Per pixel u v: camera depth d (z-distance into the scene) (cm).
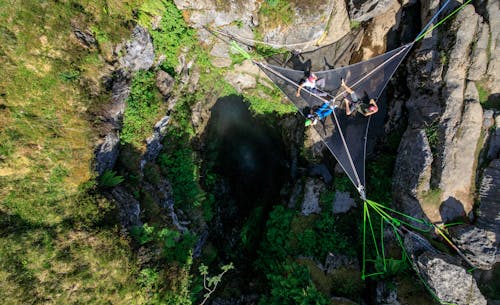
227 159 1360
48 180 802
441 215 910
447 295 840
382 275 979
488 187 875
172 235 922
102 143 855
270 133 1332
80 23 813
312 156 1220
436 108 947
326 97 936
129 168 957
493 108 907
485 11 894
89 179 827
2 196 778
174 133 1104
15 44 752
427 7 988
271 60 1121
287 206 1239
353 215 1138
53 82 786
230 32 1068
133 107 941
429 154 922
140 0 907
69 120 810
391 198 1037
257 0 989
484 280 917
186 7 991
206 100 1206
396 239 983
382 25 1081
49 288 764
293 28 1046
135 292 829
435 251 892
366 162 1127
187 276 925
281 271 1105
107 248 810
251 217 1330
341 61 1125
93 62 834
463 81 920
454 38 916
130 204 895
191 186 1119
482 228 865
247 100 1251
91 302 788
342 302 1000
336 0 1030
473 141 895
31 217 791
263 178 1375
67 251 789
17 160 779
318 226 1137
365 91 944
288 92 971
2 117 759
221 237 1241
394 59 958
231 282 1144
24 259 761
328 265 1071
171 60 1048
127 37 889
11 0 739
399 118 1096
